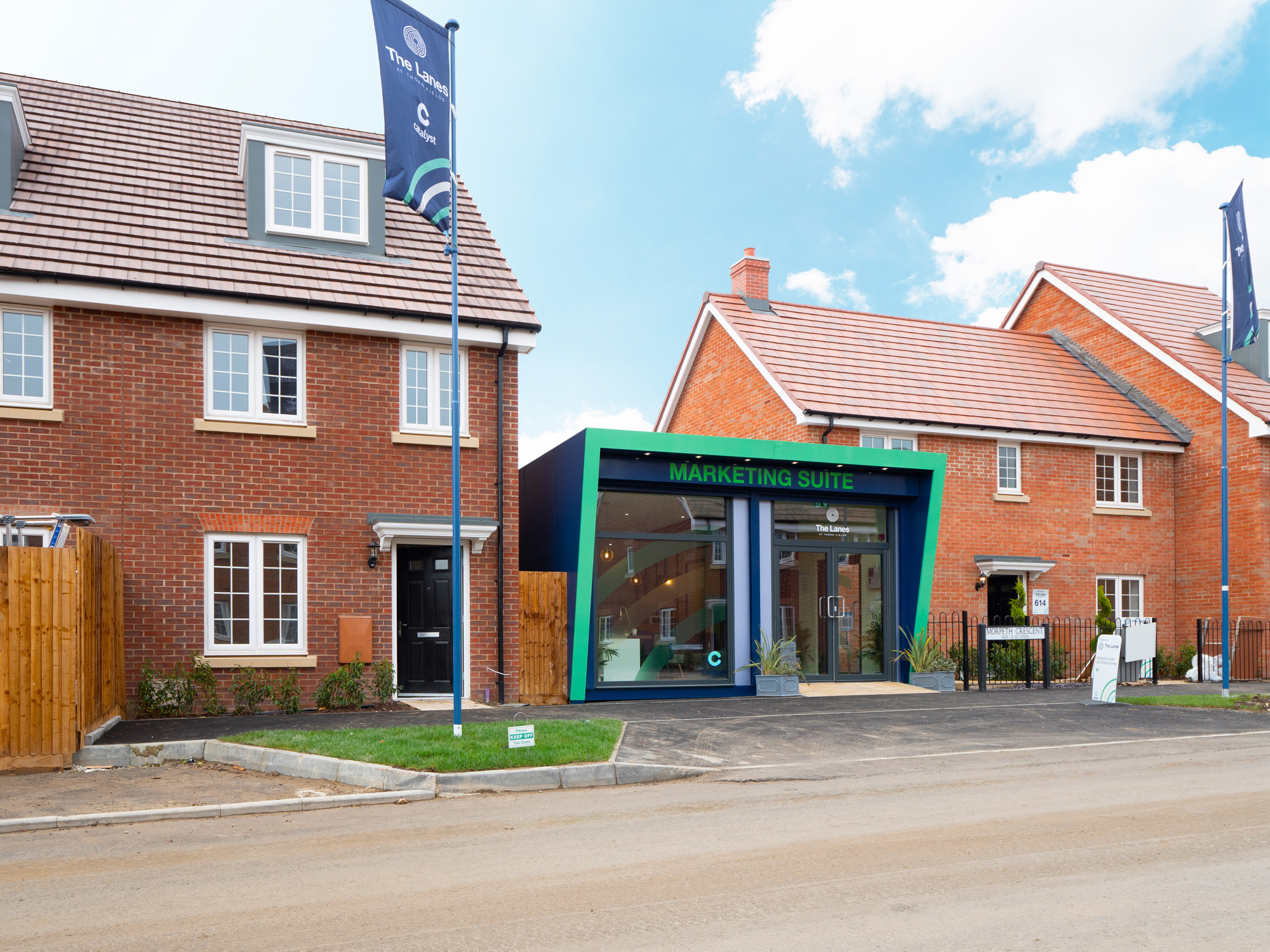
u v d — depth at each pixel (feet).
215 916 17.29
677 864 20.35
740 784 29.99
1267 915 16.81
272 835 23.71
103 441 43.27
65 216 45.42
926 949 15.30
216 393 45.62
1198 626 67.46
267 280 46.37
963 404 70.64
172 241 46.62
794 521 57.36
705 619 54.54
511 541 49.98
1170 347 78.18
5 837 23.89
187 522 44.32
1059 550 71.10
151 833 24.17
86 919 17.26
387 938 16.05
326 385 47.24
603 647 52.08
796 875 19.44
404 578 49.73
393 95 33.73
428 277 50.62
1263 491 69.92
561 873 19.83
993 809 25.75
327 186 50.93
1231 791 28.12
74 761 32.32
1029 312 91.35
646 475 52.47
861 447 57.93
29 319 42.78
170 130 54.29
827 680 57.82
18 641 31.91
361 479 47.50
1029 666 59.52
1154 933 15.94
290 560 46.26
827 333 76.13
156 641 43.34
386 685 46.16
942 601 66.74
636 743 35.78
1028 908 17.25
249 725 38.60
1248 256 56.18
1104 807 25.86
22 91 52.54
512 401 50.67
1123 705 49.47
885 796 27.76
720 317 75.82
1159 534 75.15
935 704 49.21
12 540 39.73
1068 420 72.84
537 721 38.47
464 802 27.53
